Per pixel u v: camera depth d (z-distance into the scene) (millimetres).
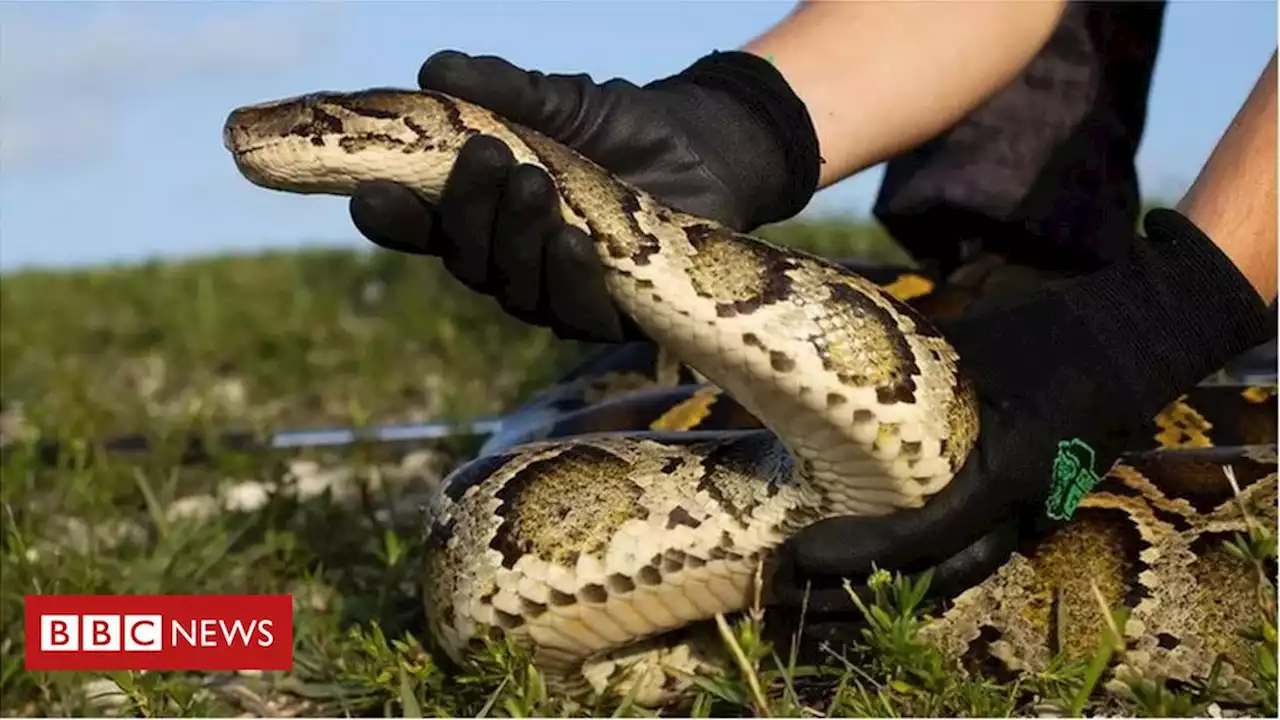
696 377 1683
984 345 1217
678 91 1259
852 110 1310
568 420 1485
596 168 1209
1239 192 1219
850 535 1194
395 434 1887
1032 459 1196
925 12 1339
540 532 1246
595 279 1182
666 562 1230
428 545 1293
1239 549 1213
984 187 1548
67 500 1666
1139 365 1209
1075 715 1156
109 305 3592
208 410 2258
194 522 1546
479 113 1219
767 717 1126
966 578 1216
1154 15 1560
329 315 3121
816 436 1188
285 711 1324
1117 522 1282
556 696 1276
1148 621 1269
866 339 1182
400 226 1188
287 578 1502
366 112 1224
